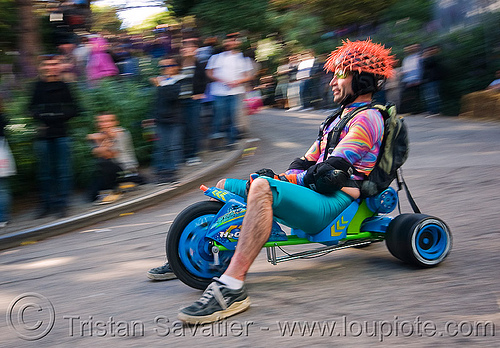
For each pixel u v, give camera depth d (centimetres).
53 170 691
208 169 865
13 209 744
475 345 261
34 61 940
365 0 2106
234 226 353
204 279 362
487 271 360
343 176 348
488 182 641
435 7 1872
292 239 367
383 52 372
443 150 902
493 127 1151
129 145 777
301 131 1209
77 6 1015
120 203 714
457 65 1495
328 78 1672
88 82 862
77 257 515
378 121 362
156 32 1044
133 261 474
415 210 387
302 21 2098
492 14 1562
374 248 439
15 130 759
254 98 1420
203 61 925
